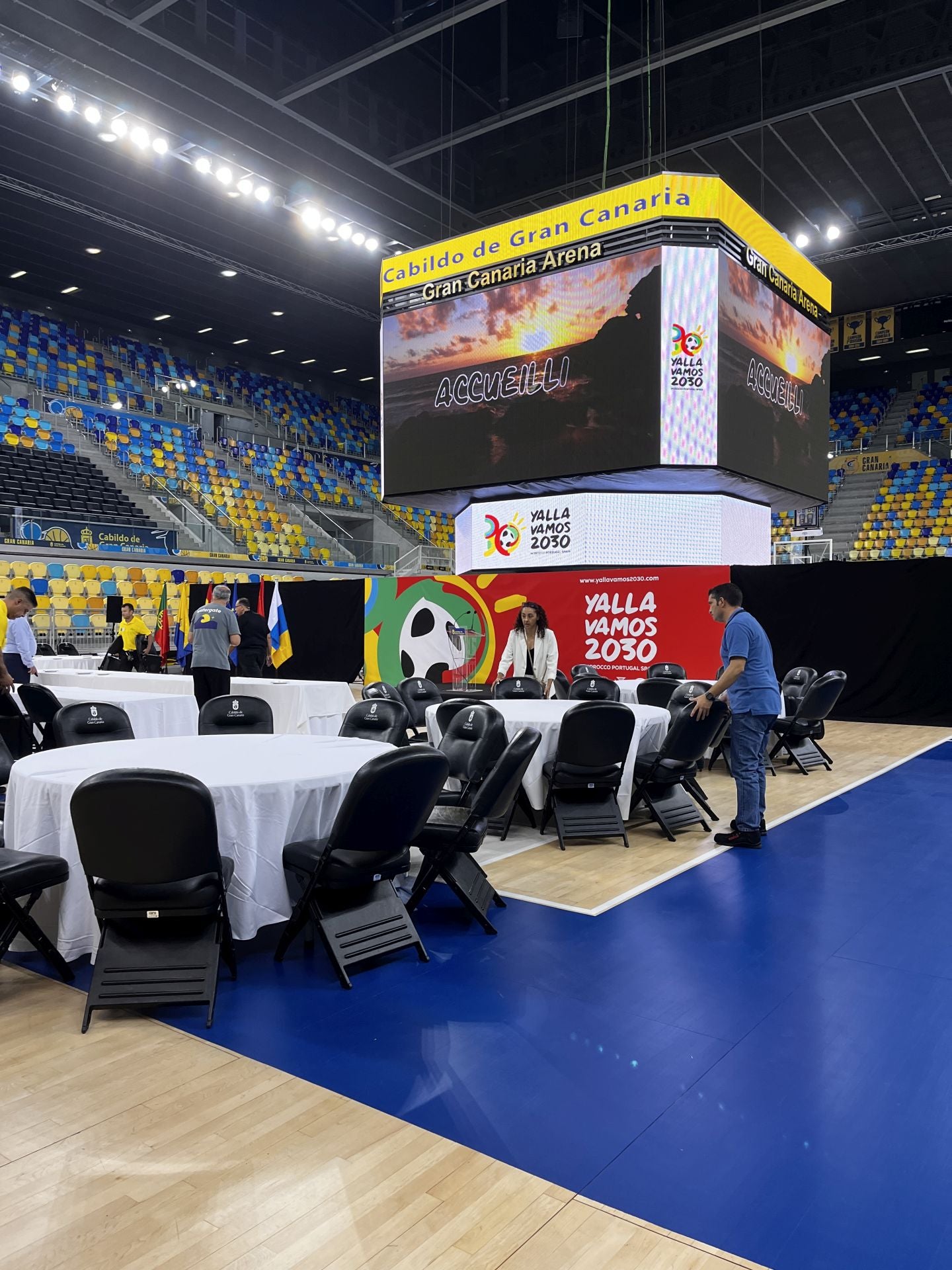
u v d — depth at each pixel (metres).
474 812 3.60
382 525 25.28
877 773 7.20
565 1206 1.89
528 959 3.31
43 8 10.11
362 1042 2.65
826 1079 2.44
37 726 5.91
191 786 2.68
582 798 5.22
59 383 20.69
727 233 10.83
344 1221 1.84
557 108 14.82
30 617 14.50
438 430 12.36
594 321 11.06
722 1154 2.08
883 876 4.38
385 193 14.88
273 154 13.27
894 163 14.68
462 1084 2.40
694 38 11.63
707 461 10.67
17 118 12.90
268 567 18.61
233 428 24.23
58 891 3.27
